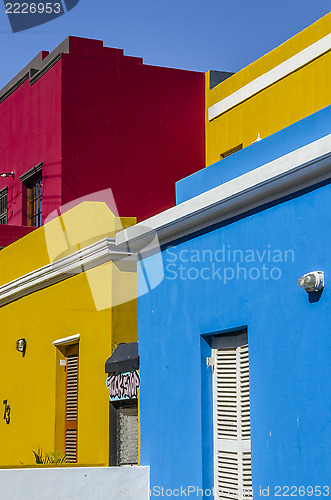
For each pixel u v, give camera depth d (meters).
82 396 11.09
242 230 7.95
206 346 8.54
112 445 10.16
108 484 9.18
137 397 9.74
